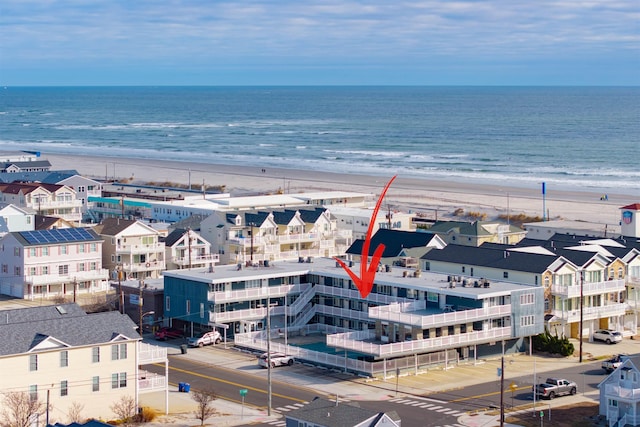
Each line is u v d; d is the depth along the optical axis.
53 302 145.25
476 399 101.88
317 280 134.88
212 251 171.25
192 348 123.56
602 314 129.75
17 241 151.12
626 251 138.12
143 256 162.00
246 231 170.00
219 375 110.69
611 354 122.19
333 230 178.75
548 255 129.12
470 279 125.31
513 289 121.75
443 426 92.19
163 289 136.25
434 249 142.50
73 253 154.12
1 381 87.81
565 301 126.94
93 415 92.88
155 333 130.12
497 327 119.44
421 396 102.81
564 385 103.50
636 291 134.25
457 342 115.19
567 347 120.62
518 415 96.31
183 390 104.19
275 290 131.62
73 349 91.56
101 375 93.25
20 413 86.56
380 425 80.75
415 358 112.56
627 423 92.75
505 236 174.25
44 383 90.19
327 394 103.00
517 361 118.75
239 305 129.88
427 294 122.88
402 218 192.50
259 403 99.62
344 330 129.75
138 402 96.62
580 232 171.88
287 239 171.88
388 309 118.81
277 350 118.56
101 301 142.12
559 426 93.12
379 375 110.12
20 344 89.38
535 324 122.44
